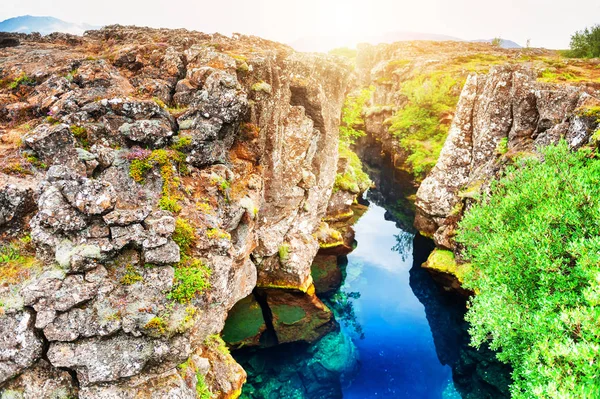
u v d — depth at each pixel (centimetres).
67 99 1398
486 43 10856
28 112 1473
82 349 936
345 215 3794
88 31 2889
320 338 2381
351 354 2361
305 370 2152
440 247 2991
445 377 2253
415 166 4503
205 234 1213
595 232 1401
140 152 1257
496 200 2041
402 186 5172
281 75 2183
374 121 6994
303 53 2647
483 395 2089
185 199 1276
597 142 1844
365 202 4872
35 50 2208
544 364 1278
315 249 2762
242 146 1711
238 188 1644
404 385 2167
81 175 1113
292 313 2459
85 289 955
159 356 1001
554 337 1233
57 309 918
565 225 1464
